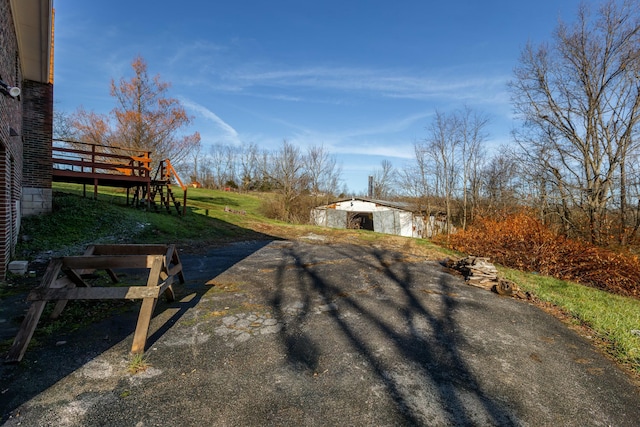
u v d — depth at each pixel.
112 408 2.45
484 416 2.62
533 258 10.00
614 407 2.90
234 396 2.69
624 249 10.63
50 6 6.05
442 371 3.30
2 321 3.81
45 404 2.44
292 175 24.88
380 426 2.42
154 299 3.52
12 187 6.29
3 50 4.99
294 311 4.75
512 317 5.17
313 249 10.66
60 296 3.22
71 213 9.44
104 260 3.65
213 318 4.29
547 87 14.38
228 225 13.84
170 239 9.89
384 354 3.58
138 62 21.94
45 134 9.15
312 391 2.82
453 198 23.52
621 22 12.52
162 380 2.85
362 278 7.06
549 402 2.90
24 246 7.14
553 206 14.27
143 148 21.84
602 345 4.32
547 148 14.37
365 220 28.89
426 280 7.27
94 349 3.29
